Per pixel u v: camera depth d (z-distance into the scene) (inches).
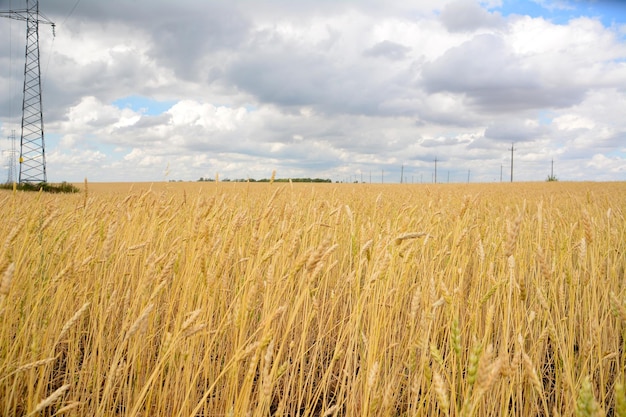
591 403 46.6
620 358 134.9
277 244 95.0
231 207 169.3
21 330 99.0
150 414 115.0
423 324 88.2
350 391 121.3
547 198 510.3
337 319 160.7
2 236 133.2
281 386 136.3
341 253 198.1
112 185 2265.0
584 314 143.1
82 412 103.5
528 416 112.6
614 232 186.9
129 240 158.1
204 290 116.3
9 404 100.1
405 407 123.6
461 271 114.2
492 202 449.4
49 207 141.8
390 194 489.1
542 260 94.8
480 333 128.0
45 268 136.3
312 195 250.4
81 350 149.7
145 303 123.6
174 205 207.5
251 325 136.6
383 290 102.5
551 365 147.1
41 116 1368.1
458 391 102.0
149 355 119.6
